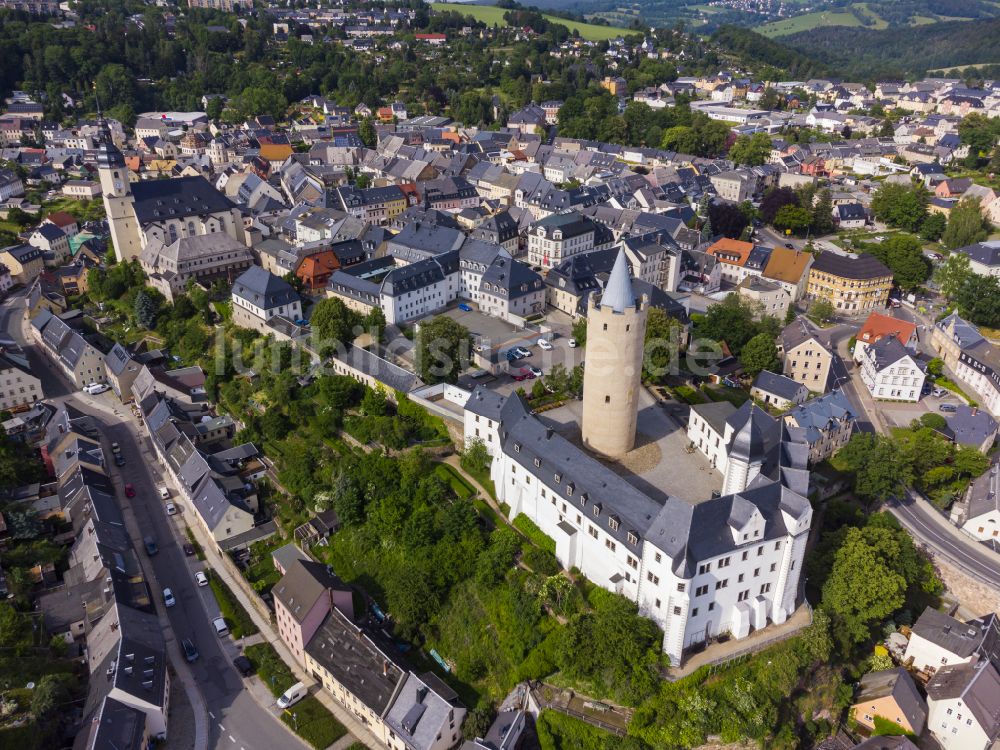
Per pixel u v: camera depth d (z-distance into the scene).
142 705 109.19
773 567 110.88
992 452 161.12
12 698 109.69
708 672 106.38
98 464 162.38
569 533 119.81
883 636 129.12
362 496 146.50
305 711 117.19
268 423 170.38
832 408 154.50
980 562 135.75
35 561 136.12
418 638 126.44
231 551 144.38
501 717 111.25
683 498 124.25
